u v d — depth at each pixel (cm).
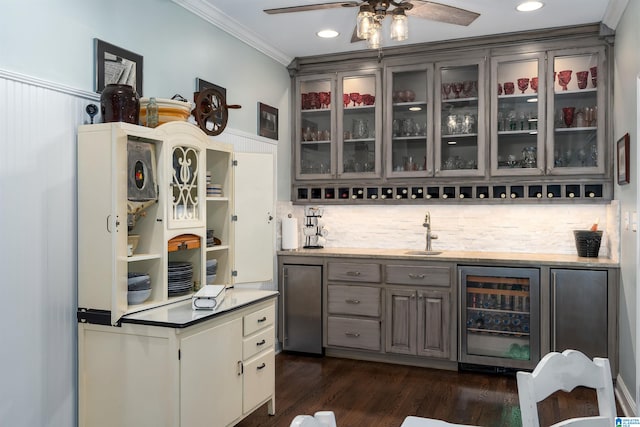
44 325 244
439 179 444
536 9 364
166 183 274
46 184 244
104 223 249
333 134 476
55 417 250
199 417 254
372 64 461
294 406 341
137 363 246
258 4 355
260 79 438
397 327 425
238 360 286
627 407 334
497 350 400
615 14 358
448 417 321
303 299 456
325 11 368
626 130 341
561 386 141
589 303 375
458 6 359
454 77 437
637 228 306
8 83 227
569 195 410
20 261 232
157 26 320
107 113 254
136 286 265
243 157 363
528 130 415
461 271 405
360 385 381
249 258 366
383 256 427
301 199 493
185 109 294
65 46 256
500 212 452
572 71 405
